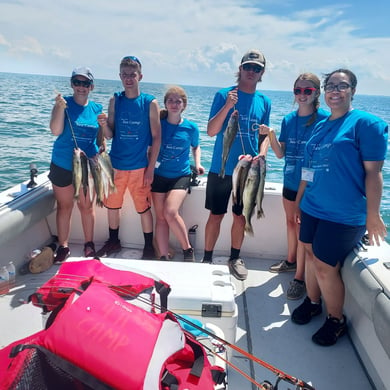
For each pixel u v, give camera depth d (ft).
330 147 8.07
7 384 4.11
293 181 10.98
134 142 11.80
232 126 10.29
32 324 8.45
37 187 12.22
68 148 11.41
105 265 6.79
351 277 8.07
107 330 4.49
